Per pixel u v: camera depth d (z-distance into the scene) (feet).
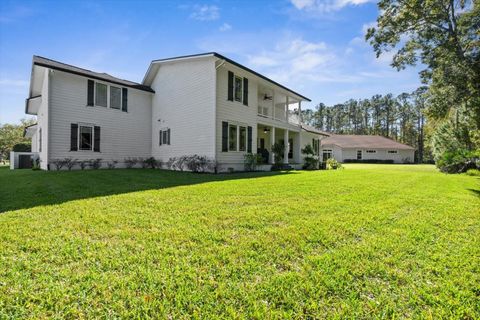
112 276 7.05
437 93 43.11
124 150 47.06
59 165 39.37
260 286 6.72
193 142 42.55
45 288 6.46
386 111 195.42
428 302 6.20
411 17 41.98
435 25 42.96
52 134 38.75
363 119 208.03
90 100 42.57
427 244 9.83
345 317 5.64
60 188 21.61
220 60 39.81
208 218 12.67
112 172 36.24
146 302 6.00
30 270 7.32
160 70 49.21
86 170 39.17
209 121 40.37
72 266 7.60
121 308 5.81
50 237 9.80
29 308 5.74
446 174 47.73
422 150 162.30
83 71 43.78
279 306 6.00
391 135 194.08
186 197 17.95
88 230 10.64
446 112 43.70
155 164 49.49
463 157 51.44
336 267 7.82
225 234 10.44
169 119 46.96
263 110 65.98
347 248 9.30
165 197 17.88
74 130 40.88
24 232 10.30
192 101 42.93
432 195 21.29
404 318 5.66
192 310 5.79
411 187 26.20
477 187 27.81
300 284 6.83
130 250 8.77
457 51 41.16
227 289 6.55
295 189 22.30
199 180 28.40
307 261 8.21
